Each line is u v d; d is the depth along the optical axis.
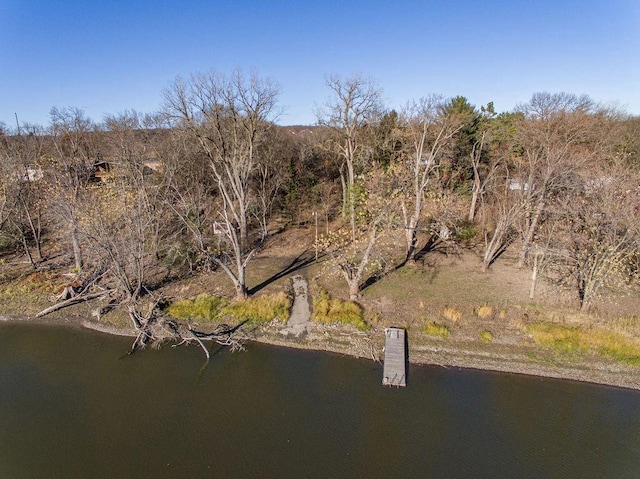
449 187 37.94
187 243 31.58
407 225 28.73
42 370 20.22
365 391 18.31
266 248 35.25
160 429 16.41
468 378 18.88
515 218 28.12
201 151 36.34
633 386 18.03
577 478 14.00
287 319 23.38
